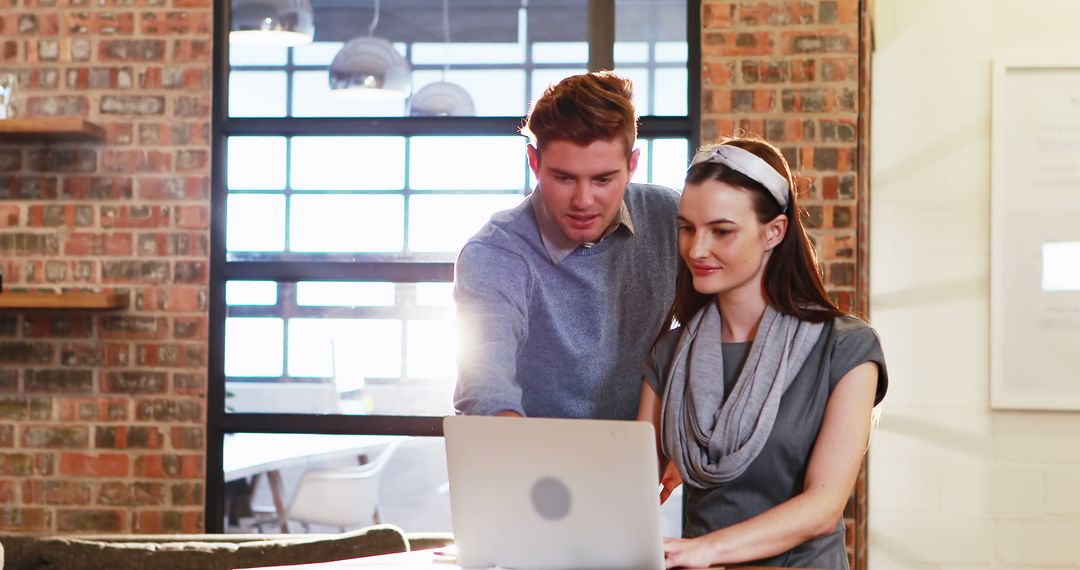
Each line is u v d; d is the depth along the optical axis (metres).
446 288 4.77
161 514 4.70
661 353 2.42
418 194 4.78
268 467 4.79
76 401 4.73
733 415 2.18
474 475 2.04
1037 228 4.99
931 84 5.05
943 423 5.02
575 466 1.97
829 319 2.22
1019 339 4.98
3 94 4.66
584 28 4.68
